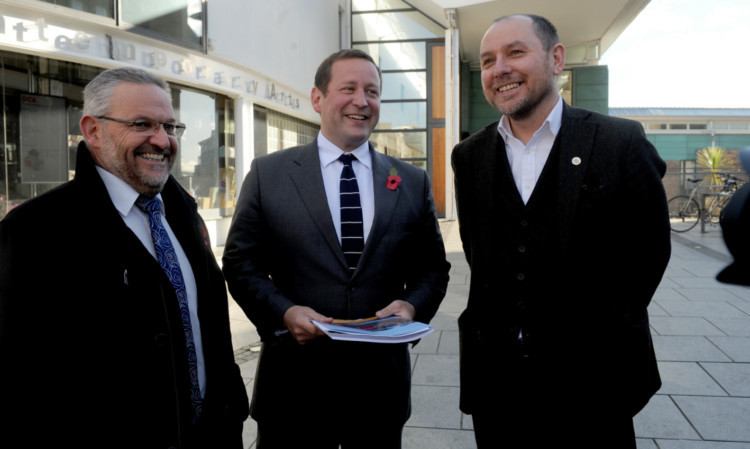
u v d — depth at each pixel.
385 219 1.99
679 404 3.20
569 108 1.92
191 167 9.51
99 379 1.34
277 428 1.93
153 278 1.45
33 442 1.25
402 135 15.80
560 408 1.80
